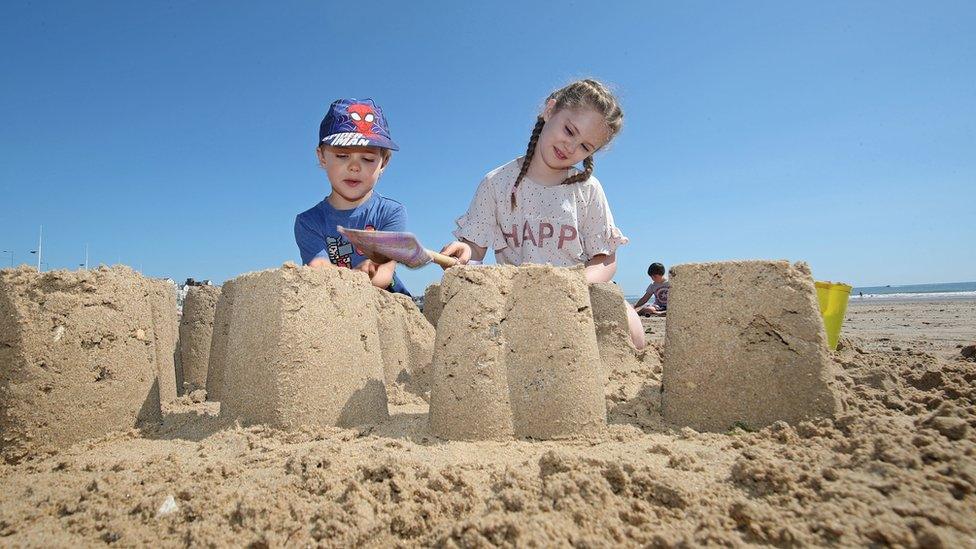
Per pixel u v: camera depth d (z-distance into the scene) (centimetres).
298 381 75
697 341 76
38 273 74
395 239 91
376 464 56
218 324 107
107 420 75
